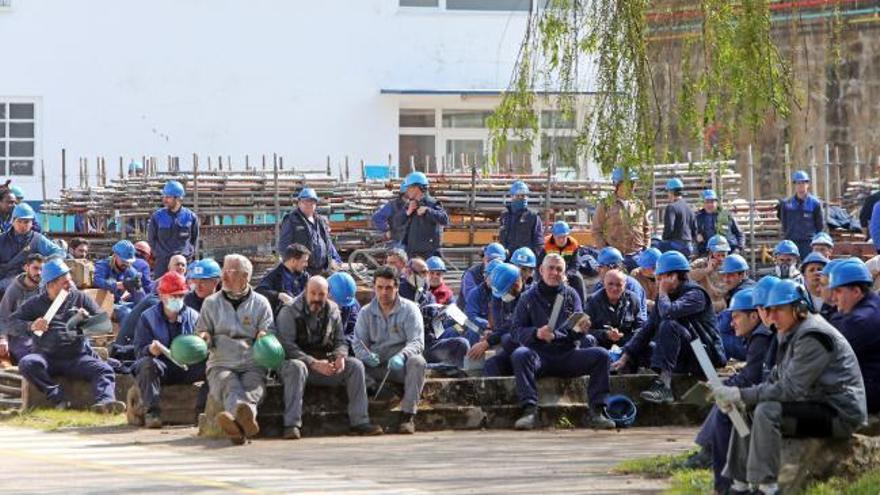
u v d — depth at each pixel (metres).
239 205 36.53
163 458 19.92
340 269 29.56
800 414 15.93
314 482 17.56
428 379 24.03
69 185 46.81
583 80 20.72
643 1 20.03
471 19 48.50
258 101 47.66
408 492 16.72
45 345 25.22
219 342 22.14
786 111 20.47
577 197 36.44
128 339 26.09
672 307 23.98
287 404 22.30
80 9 46.88
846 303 17.11
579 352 23.91
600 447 21.23
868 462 16.31
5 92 46.66
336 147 48.00
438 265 27.86
